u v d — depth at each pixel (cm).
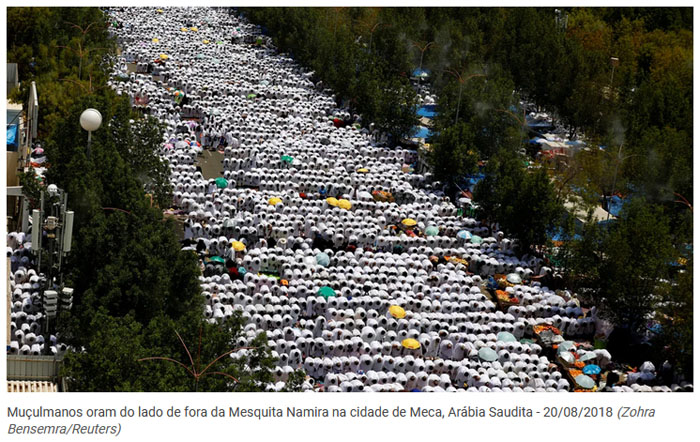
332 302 8112
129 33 18525
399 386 7088
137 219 7106
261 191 10762
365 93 14050
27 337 6900
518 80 16400
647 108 13425
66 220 6328
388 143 13700
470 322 8250
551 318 8444
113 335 5544
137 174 9131
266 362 5884
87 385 5466
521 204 9738
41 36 13575
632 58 16900
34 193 7969
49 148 8538
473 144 12219
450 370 7512
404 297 8325
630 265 8106
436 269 9306
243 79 15900
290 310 7962
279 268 8825
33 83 9475
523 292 8775
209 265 8494
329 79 15638
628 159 11650
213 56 17412
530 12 17762
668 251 8256
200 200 10175
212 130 12769
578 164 11906
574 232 10069
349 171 12019
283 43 18225
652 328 8375
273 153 11981
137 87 13950
